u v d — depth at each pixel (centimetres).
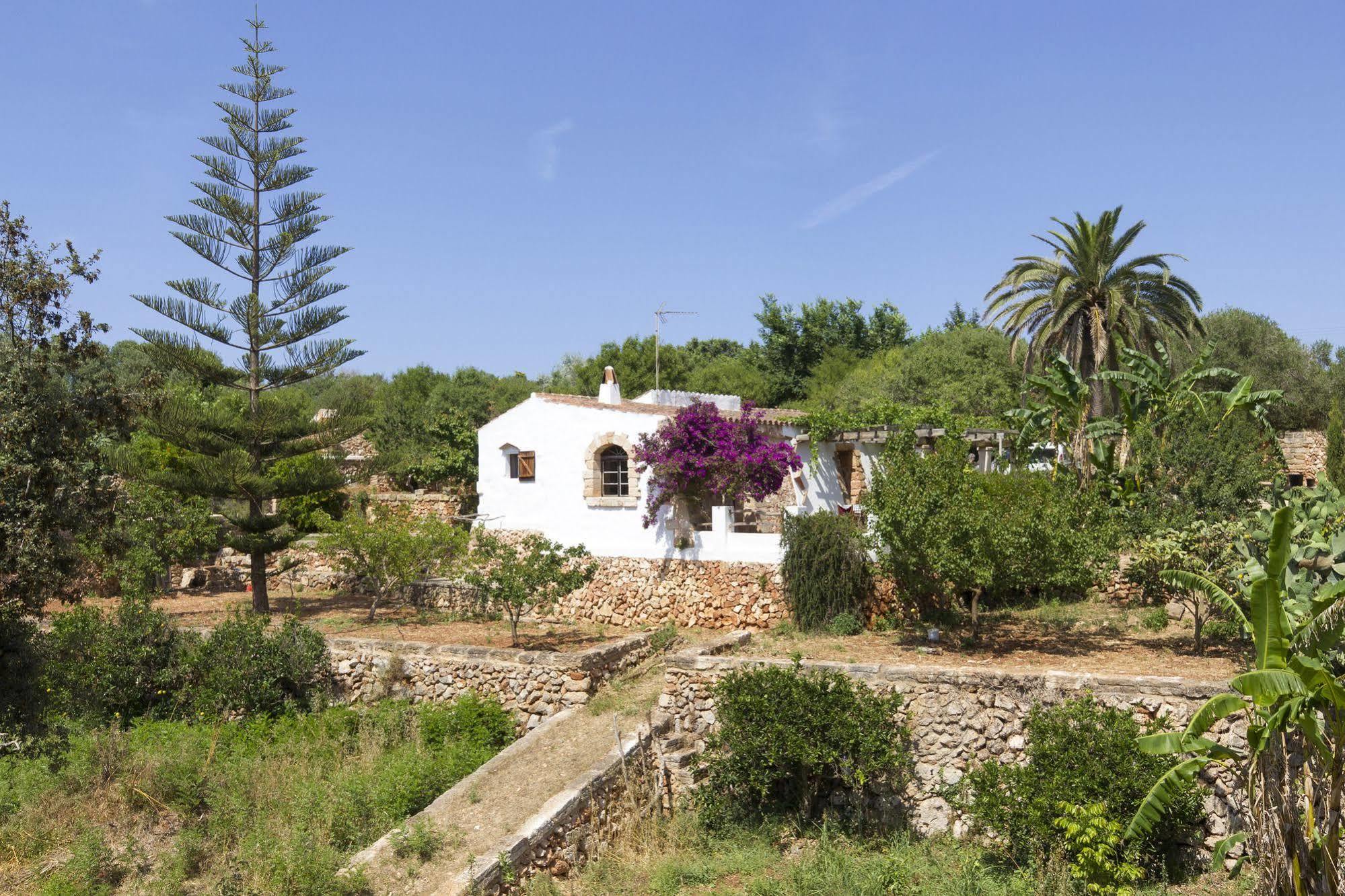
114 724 1261
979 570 1212
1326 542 1027
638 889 955
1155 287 2364
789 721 1068
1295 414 3347
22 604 1055
